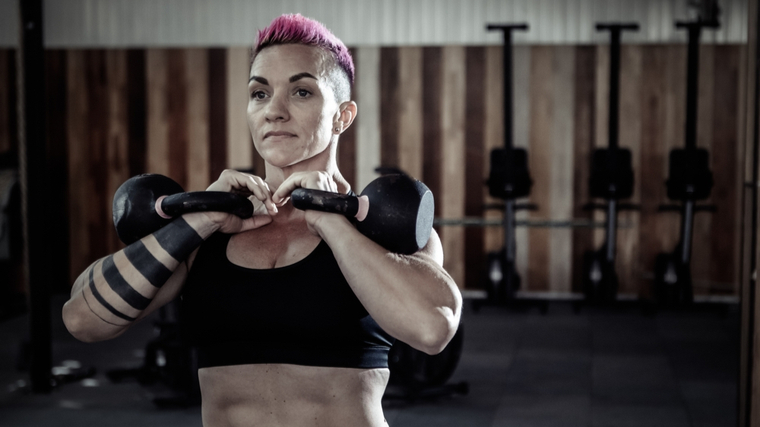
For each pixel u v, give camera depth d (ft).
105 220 27.76
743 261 10.51
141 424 14.66
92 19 27.25
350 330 4.02
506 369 18.60
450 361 16.22
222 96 27.22
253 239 4.22
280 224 4.27
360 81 26.86
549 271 26.66
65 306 4.23
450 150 26.78
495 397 16.29
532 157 26.48
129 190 4.17
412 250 3.97
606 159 23.62
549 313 25.16
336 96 4.29
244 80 27.14
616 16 25.63
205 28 27.04
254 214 4.33
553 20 26.00
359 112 26.96
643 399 16.11
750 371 10.11
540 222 24.38
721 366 18.79
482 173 26.73
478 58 26.45
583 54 25.95
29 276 16.71
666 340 21.54
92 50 27.32
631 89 25.77
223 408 4.17
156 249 4.03
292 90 4.16
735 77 25.09
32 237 16.62
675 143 25.67
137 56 27.30
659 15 25.40
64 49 27.40
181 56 27.20
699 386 17.06
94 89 27.45
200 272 4.20
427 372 16.43
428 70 26.66
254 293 4.03
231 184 4.24
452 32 26.45
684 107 25.53
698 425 14.40
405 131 26.91
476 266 26.96
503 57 24.88
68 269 27.89
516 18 26.14
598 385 17.19
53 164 27.71
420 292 3.75
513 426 14.38
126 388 17.16
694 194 23.30
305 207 3.89
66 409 15.60
